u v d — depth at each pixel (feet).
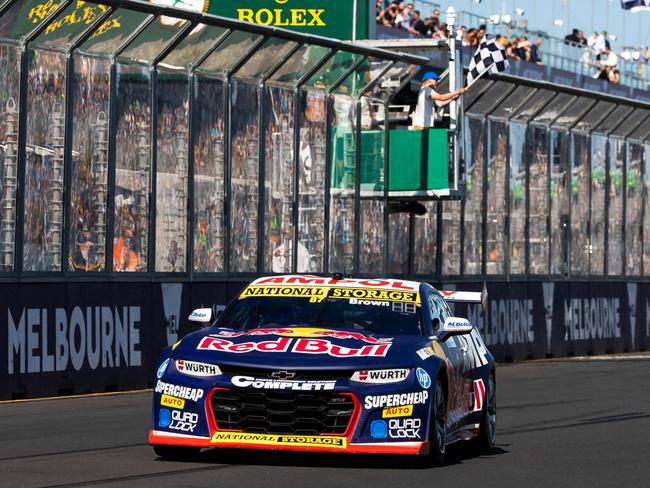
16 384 70.54
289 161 94.02
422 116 104.27
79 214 76.13
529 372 102.63
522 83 113.60
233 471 41.29
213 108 87.04
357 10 111.24
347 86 99.50
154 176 81.56
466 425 48.37
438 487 39.34
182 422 42.32
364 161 103.09
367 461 44.42
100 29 76.64
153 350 80.84
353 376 42.06
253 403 41.88
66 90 75.25
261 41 87.04
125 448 47.75
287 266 94.27
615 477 43.29
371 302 47.34
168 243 83.30
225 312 47.42
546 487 40.52
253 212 91.04
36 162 73.31
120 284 78.64
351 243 101.09
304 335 44.21
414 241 108.58
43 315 72.69
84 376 75.10
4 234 71.15
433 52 108.99
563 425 61.16
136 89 80.43
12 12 70.18
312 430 41.81
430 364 43.29
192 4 110.22
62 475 40.16
